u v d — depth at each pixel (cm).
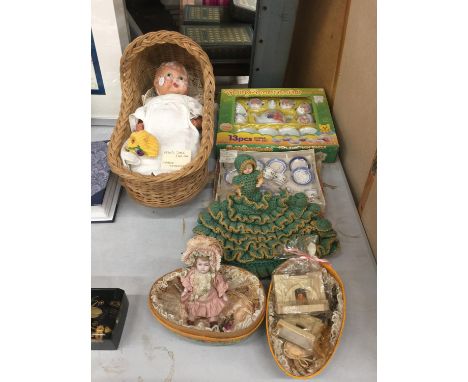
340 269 112
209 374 92
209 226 109
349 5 126
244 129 139
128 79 121
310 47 166
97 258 113
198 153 111
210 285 95
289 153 133
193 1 201
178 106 125
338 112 144
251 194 108
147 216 124
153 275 110
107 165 126
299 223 109
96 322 94
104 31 126
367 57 116
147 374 92
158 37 113
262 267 108
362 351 96
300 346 91
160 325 100
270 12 139
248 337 97
